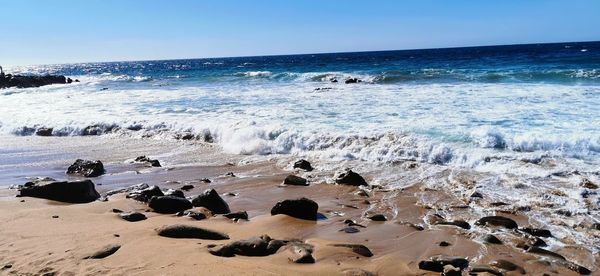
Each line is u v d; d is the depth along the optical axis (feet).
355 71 121.60
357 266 15.99
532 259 16.98
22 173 34.01
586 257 17.30
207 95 75.36
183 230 18.47
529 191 25.22
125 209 23.52
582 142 32.22
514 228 20.08
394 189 27.32
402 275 15.40
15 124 54.49
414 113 47.39
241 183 29.94
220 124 46.01
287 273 14.67
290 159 36.01
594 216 21.29
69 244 17.33
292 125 43.60
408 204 24.43
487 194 25.22
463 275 15.56
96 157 39.27
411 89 70.28
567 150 31.99
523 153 31.81
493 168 30.09
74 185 25.88
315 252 17.12
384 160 33.86
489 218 20.89
